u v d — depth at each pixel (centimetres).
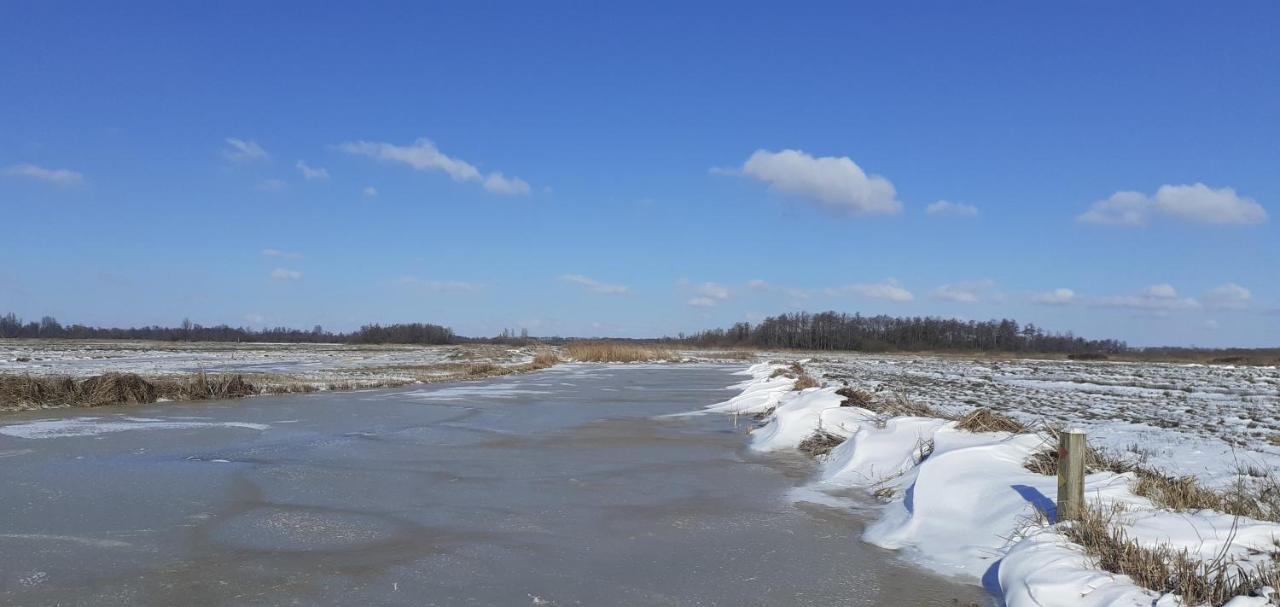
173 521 845
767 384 2561
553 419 1870
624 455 1325
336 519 861
